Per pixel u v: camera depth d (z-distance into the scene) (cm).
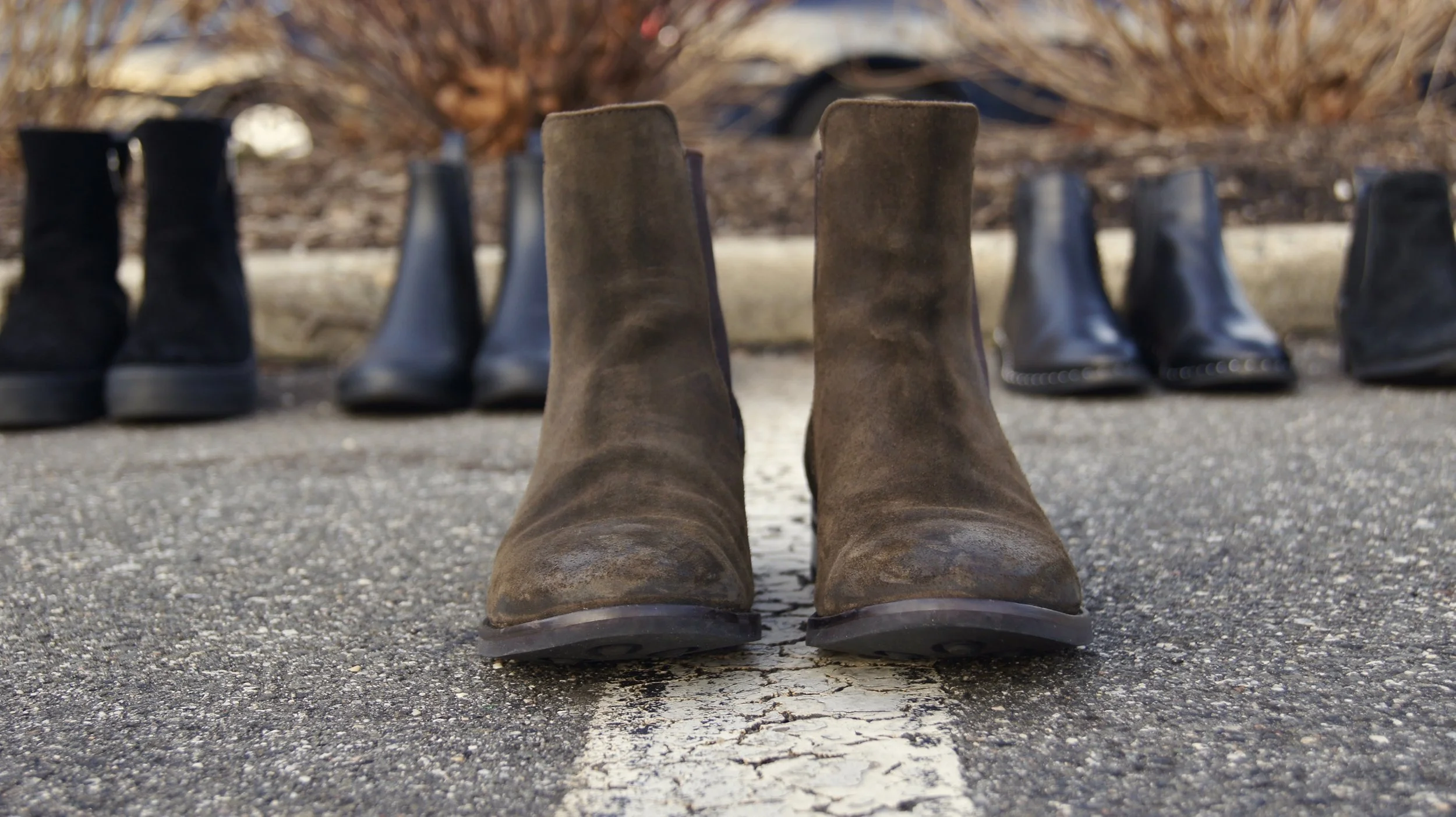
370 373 140
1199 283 145
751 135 282
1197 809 71
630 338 89
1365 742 77
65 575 99
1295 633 87
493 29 192
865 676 84
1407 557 96
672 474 87
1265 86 209
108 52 226
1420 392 140
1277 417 131
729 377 95
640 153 89
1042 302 147
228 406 141
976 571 82
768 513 110
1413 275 140
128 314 147
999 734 79
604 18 189
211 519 109
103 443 133
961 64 268
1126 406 139
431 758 79
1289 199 176
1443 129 196
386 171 193
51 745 80
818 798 74
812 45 271
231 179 144
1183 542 100
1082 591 88
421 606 94
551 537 85
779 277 171
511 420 140
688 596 82
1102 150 191
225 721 82
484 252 171
